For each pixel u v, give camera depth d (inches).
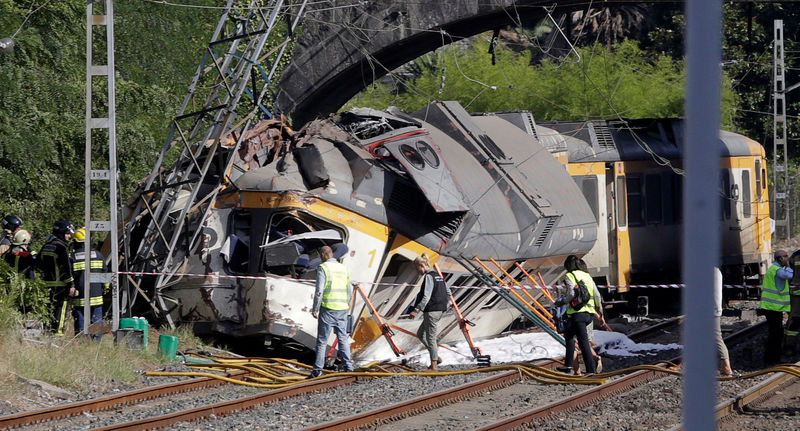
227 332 2066.9
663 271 3452.3
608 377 1902.1
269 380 1802.4
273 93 2357.3
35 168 2479.1
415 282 2182.6
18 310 1972.2
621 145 3316.9
